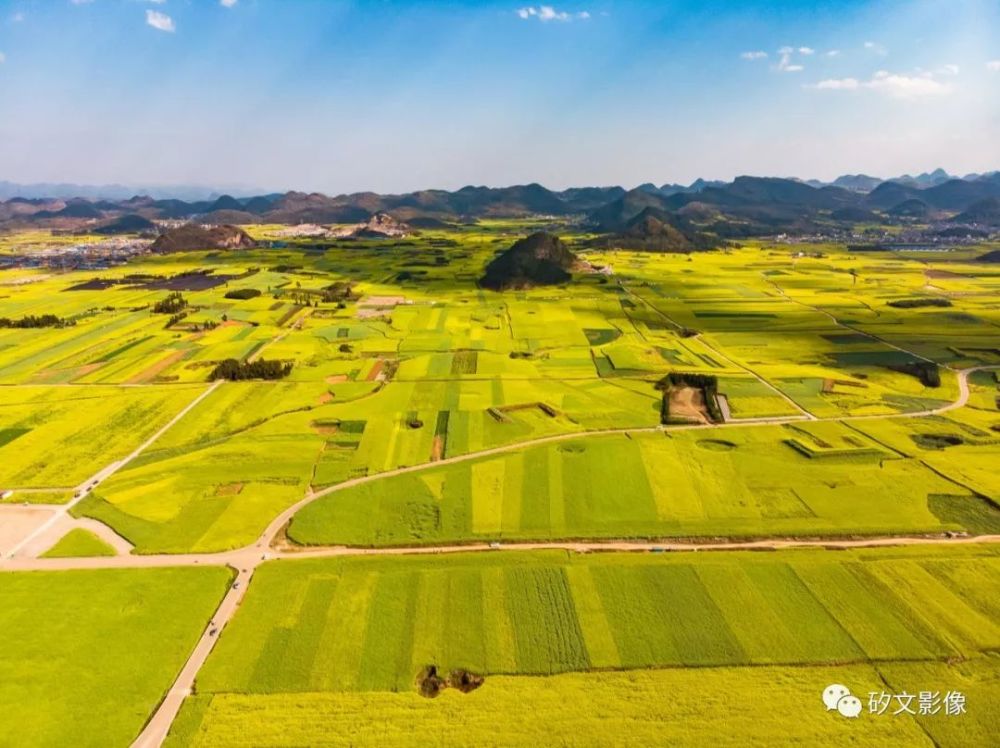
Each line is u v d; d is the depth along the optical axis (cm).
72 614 6203
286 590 6494
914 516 7800
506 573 6756
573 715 5009
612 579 6638
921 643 5691
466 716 5012
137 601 6378
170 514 8025
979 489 8388
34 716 5062
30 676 5459
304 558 7075
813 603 6209
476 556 7094
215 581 6681
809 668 5444
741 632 5853
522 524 7731
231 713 5056
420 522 7800
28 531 7719
